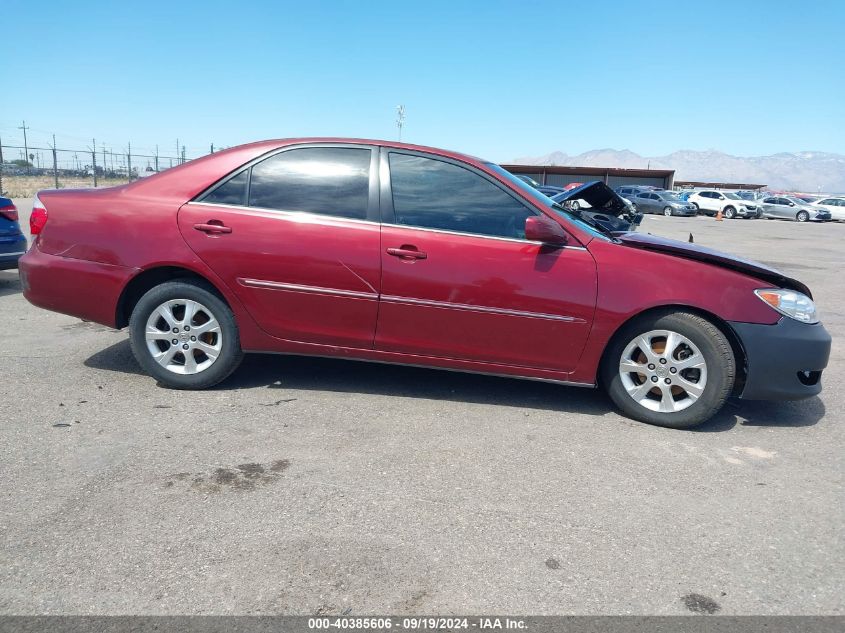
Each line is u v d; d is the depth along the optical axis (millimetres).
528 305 3795
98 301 4121
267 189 4023
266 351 4094
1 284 8062
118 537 2488
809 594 2293
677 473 3242
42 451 3205
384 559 2406
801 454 3557
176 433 3479
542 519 2736
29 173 32219
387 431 3615
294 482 2973
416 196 3936
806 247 18562
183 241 3971
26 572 2260
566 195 6879
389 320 3918
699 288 3701
